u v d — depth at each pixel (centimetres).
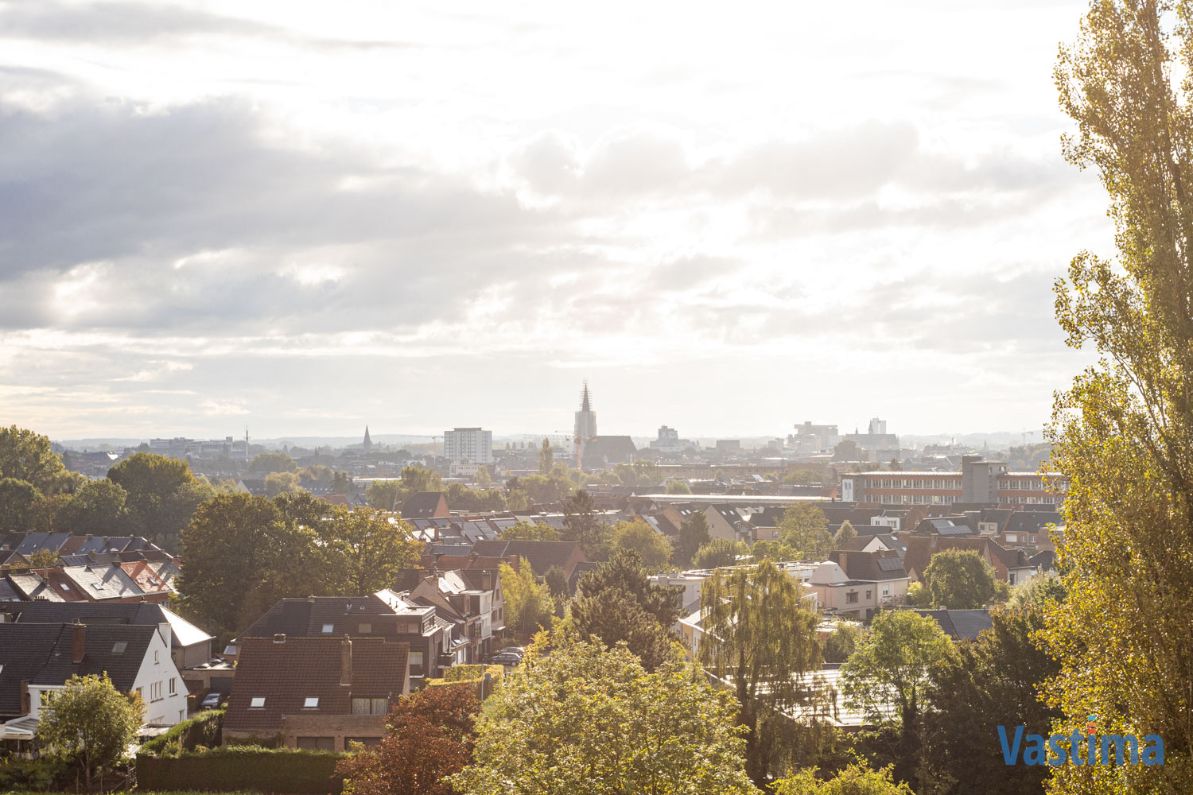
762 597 7788
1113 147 3481
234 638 11500
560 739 4272
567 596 15838
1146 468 3269
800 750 7350
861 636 9231
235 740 8162
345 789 5834
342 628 10406
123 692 8838
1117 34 3469
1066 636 3519
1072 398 3447
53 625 9281
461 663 11500
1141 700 3256
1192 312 3275
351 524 12375
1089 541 3381
